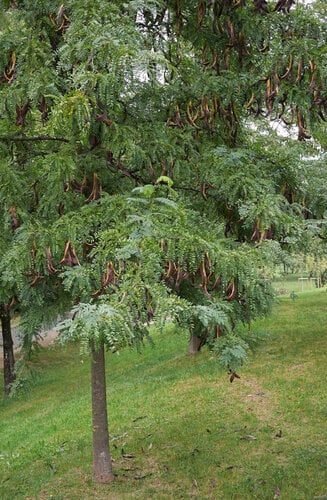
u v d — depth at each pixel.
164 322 2.76
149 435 7.07
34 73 3.81
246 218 4.04
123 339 2.58
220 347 3.49
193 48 5.07
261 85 4.31
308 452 5.94
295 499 5.04
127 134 3.86
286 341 10.67
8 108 3.92
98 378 5.82
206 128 4.55
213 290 3.91
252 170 4.20
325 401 7.31
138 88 4.14
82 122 3.26
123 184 4.45
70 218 3.75
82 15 3.59
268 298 4.26
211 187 4.36
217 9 4.41
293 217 4.03
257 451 6.16
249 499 5.18
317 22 4.32
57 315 4.34
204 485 5.57
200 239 3.30
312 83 3.84
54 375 13.30
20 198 3.95
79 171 4.09
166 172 4.12
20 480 6.33
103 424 5.89
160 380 9.66
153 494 5.51
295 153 4.52
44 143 4.61
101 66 3.32
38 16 4.38
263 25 4.51
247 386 8.37
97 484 5.85
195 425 7.17
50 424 8.75
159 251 3.04
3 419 10.36
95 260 3.36
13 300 4.49
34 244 3.63
